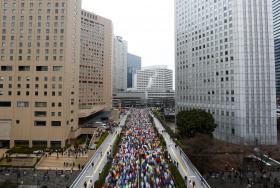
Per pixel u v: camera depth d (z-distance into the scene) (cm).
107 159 7388
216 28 11125
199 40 12425
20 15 9750
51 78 9588
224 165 7000
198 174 5988
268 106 9694
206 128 8844
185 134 9069
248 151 8262
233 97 9950
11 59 9669
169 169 6519
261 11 9950
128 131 12438
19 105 9588
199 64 12394
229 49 10269
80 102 17500
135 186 5344
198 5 12606
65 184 5716
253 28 9888
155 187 5303
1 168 6881
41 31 9712
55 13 9738
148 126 14375
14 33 9712
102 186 5331
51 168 6969
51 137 9462
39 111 9550
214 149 8456
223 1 10719
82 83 17712
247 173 6431
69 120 10050
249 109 9638
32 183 5775
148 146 9062
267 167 6844
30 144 9450
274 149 8619
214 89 11131
